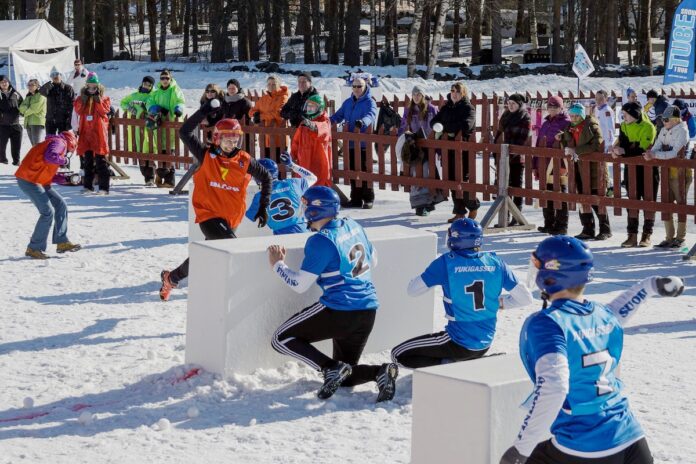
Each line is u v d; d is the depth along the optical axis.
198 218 9.18
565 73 49.91
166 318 9.23
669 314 9.67
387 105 20.45
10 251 12.52
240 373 7.29
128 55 65.31
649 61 53.50
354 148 16.91
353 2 55.44
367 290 7.13
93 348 8.16
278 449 5.89
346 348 7.21
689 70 26.95
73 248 12.46
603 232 14.10
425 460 4.96
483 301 6.77
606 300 10.20
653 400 6.86
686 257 12.56
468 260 6.77
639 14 61.03
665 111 13.22
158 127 19.47
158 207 16.81
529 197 14.57
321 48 69.50
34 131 22.98
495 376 4.87
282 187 9.62
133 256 12.30
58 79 21.86
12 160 23.66
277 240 7.74
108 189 18.53
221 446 5.94
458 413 4.80
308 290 7.52
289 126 17.95
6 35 44.81
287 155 9.73
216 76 48.06
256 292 7.28
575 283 3.89
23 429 6.22
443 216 15.91
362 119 16.80
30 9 56.41
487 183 14.97
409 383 7.16
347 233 7.05
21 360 7.79
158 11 81.00
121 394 6.95
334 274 7.01
